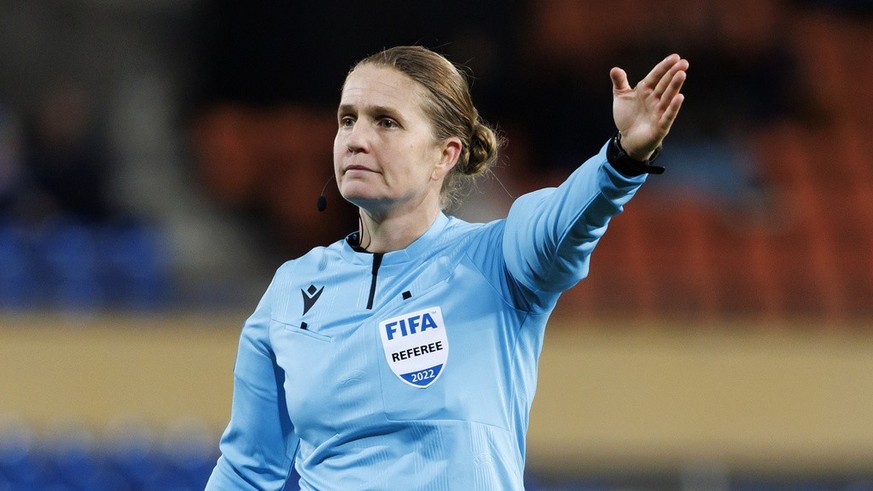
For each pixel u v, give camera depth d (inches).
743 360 1369.3
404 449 341.7
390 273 358.6
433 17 2015.3
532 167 1845.5
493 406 344.8
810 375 1363.2
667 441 1355.8
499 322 350.3
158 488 1239.5
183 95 2060.8
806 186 1758.1
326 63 2078.0
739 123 1841.8
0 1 1962.4
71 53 1998.0
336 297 363.3
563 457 1357.0
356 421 345.7
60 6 2005.4
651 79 315.0
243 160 1916.8
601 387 1365.7
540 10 2021.4
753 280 1541.6
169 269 1508.4
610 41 1983.3
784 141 1845.5
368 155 355.6
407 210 366.3
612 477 1352.1
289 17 2078.0
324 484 351.6
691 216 1643.7
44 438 1314.0
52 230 1492.4
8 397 1332.4
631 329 1386.6
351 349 350.3
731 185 1707.7
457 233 366.9
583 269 340.2
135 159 1931.6
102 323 1364.4
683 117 1791.3
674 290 1519.4
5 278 1398.9
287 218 1803.6
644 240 1594.5
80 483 1234.6
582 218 324.5
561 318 1439.5
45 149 1596.9
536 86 1897.1
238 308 1411.2
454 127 368.5
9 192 1534.2
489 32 1982.0
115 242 1485.0
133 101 2009.1
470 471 336.5
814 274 1557.6
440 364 342.0
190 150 1950.1
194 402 1350.9
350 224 1803.6
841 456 1347.2
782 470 1352.1
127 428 1336.1
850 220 1679.4
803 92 1916.8
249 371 394.6
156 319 1378.0
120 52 2033.7
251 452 402.9
